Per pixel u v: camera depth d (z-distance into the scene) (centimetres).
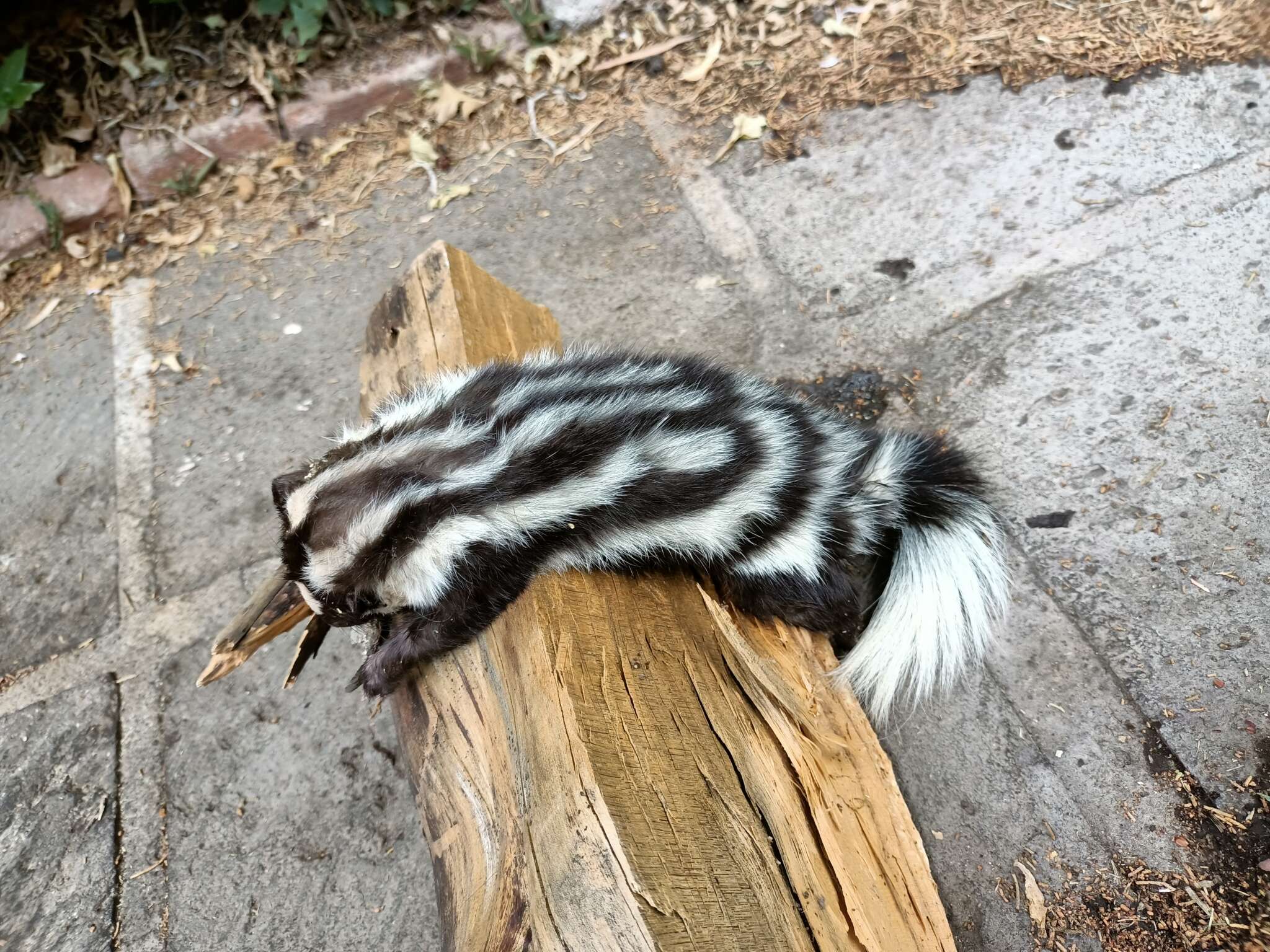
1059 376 43
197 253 57
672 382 34
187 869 38
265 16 63
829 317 48
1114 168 49
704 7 61
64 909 37
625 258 53
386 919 36
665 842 23
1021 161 50
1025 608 38
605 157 57
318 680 41
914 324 47
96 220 59
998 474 41
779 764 27
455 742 28
